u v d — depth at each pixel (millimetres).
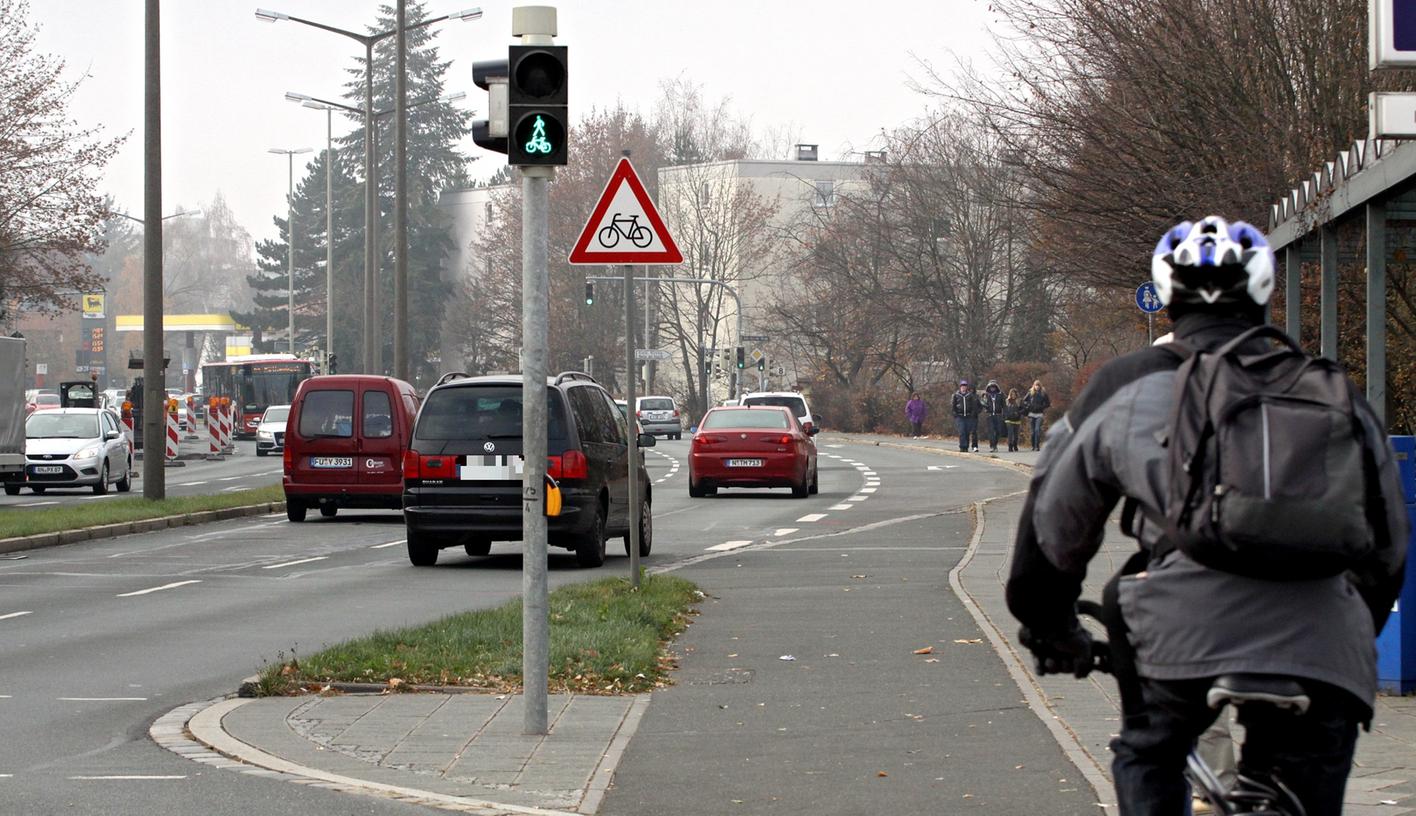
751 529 36031
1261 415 4977
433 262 155625
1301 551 4879
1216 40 29641
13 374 48656
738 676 15516
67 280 66250
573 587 21516
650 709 13867
